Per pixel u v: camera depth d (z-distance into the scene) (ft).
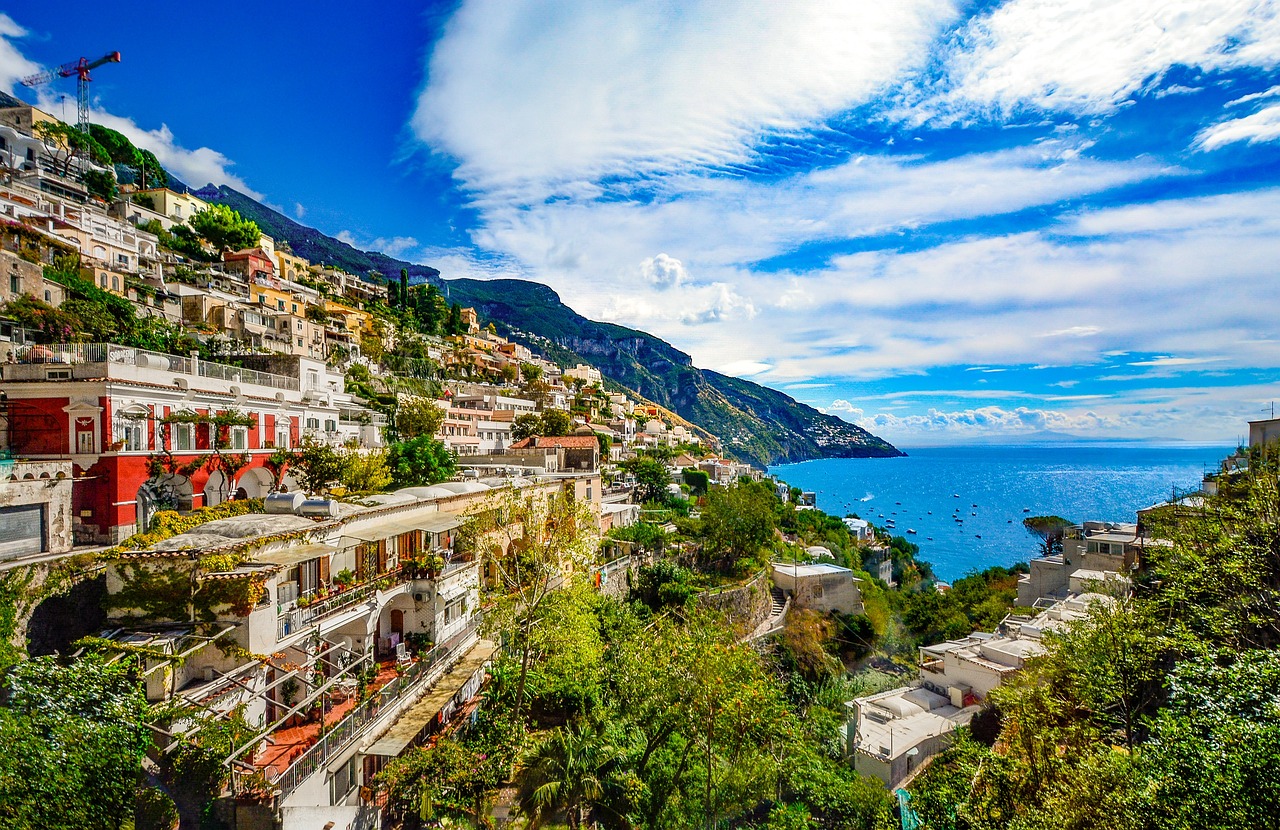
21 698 54.95
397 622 106.22
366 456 146.20
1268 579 78.69
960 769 87.35
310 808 64.75
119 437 90.74
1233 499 104.99
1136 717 74.43
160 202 351.87
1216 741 45.14
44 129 308.81
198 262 315.58
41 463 81.97
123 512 89.81
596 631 117.70
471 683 106.42
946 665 122.42
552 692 108.27
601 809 85.97
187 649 69.56
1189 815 42.93
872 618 210.38
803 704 140.77
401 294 526.16
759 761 89.15
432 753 82.23
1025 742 79.97
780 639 180.04
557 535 116.47
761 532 214.28
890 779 98.27
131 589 73.72
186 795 60.59
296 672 73.26
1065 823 57.72
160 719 61.87
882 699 121.90
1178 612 86.94
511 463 230.48
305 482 133.08
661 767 90.07
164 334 179.52
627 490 267.59
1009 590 197.88
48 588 69.72
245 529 80.89
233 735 64.54
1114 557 153.28
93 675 59.36
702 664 87.30
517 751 90.02
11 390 90.07
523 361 574.15
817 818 91.50
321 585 91.15
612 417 510.99
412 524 108.06
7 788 47.85
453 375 410.31
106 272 202.28
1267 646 74.90
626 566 176.55
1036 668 90.02
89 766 52.75
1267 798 40.16
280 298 311.06
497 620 109.19
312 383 165.99
